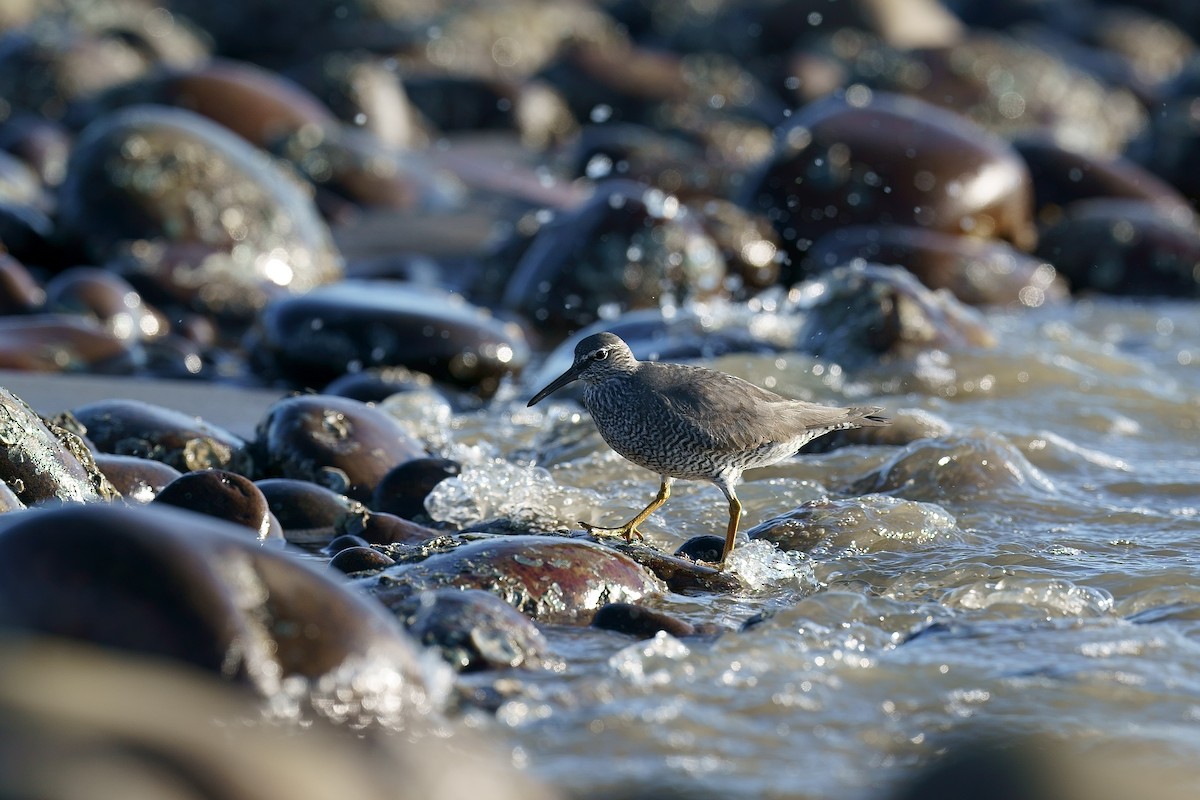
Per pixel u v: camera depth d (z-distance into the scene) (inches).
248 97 1135.0
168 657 227.1
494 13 1983.3
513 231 910.4
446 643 283.4
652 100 1619.1
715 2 2203.5
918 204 916.6
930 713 267.0
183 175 833.5
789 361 603.5
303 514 394.9
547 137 1605.6
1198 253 996.6
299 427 442.0
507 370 650.8
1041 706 268.7
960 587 345.1
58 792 160.4
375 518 385.7
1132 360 681.6
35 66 1360.7
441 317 646.5
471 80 1596.9
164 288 754.8
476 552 331.9
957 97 1642.5
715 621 327.0
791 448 395.5
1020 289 900.0
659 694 273.0
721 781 239.1
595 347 392.8
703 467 386.0
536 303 813.2
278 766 183.9
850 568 375.2
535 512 402.0
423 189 1161.4
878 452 487.5
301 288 850.1
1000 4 2536.9
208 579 235.1
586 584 331.9
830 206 914.7
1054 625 318.0
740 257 869.2
